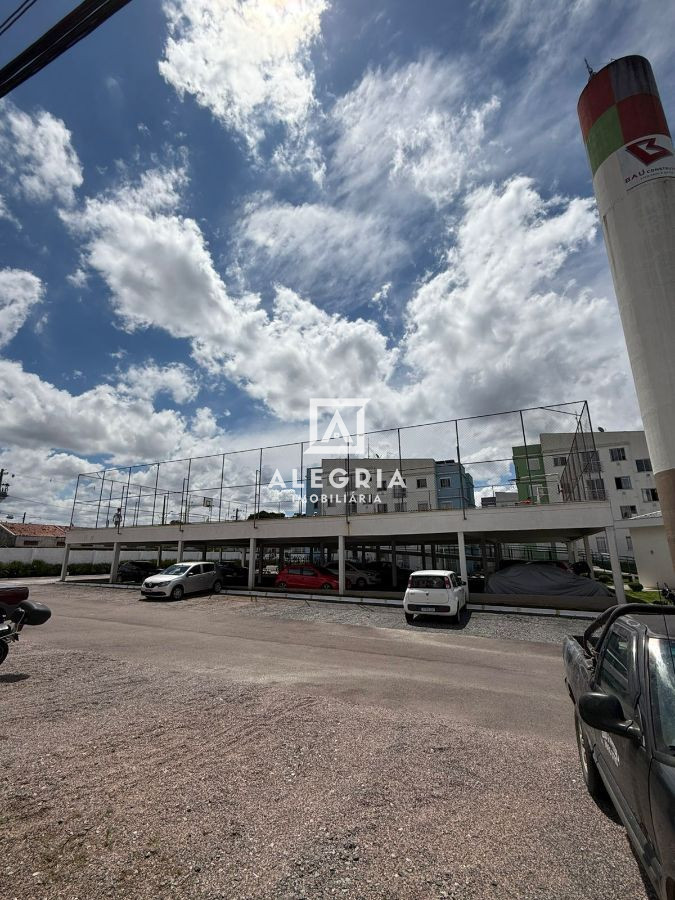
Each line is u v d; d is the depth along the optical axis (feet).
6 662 24.67
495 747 14.66
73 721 15.99
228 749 13.91
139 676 22.49
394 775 12.44
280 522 68.13
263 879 8.16
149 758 13.15
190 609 54.03
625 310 39.60
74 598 65.10
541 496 107.04
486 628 41.50
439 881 8.21
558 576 55.21
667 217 37.96
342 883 8.11
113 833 9.47
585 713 8.64
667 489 35.94
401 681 23.27
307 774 12.38
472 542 84.28
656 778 7.11
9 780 11.64
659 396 36.73
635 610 12.25
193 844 9.15
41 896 7.66
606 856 9.02
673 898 6.02
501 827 9.99
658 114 40.55
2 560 112.57
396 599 60.75
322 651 31.24
